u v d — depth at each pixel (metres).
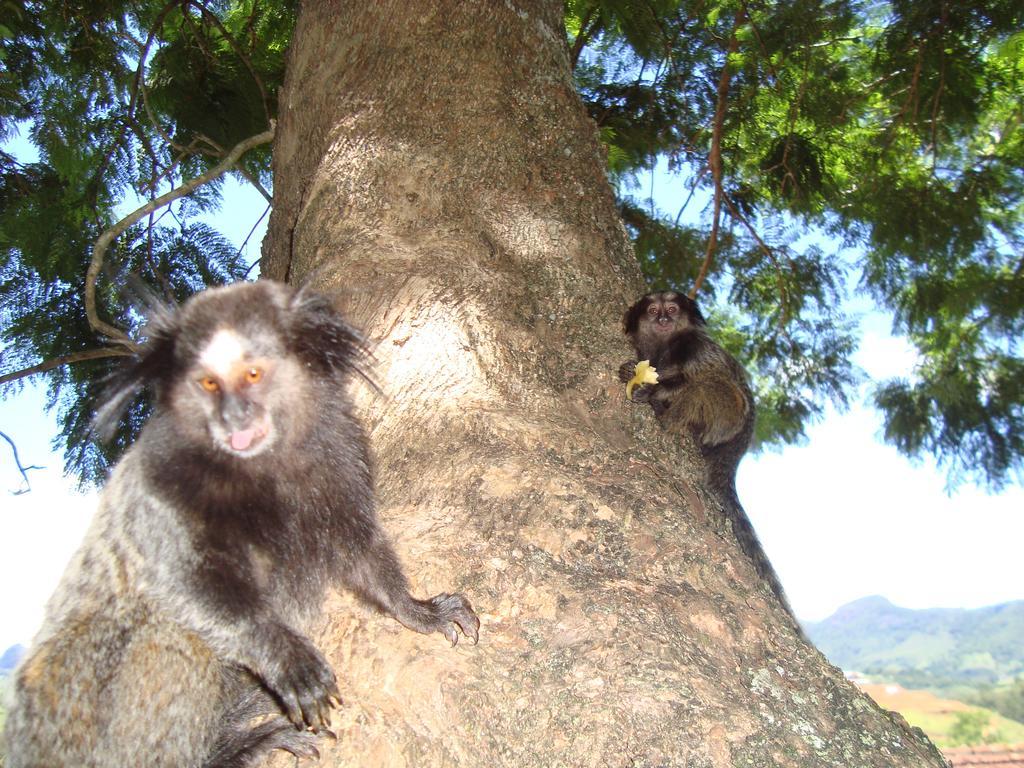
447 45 0.50
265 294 0.30
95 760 0.27
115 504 0.28
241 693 0.29
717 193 0.73
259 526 0.28
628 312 0.44
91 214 0.68
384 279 0.40
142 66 0.65
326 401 0.30
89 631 0.27
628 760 0.22
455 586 0.27
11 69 0.67
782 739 0.23
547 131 0.49
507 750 0.23
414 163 0.46
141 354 0.29
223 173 0.69
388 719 0.24
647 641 0.25
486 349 0.36
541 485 0.30
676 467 0.36
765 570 0.56
